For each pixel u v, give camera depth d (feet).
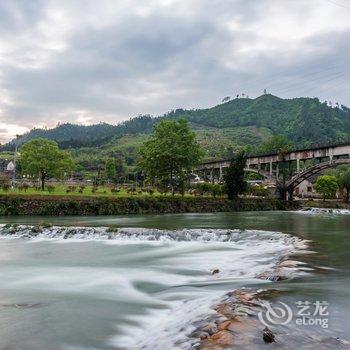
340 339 33.81
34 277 70.69
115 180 441.27
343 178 395.55
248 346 32.48
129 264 81.82
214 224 154.40
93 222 156.97
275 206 309.42
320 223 168.04
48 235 122.62
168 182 297.12
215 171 472.44
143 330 43.04
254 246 100.27
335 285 51.39
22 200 196.85
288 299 44.80
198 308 46.11
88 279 68.90
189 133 283.18
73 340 40.83
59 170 284.41
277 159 350.84
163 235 115.85
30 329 44.19
